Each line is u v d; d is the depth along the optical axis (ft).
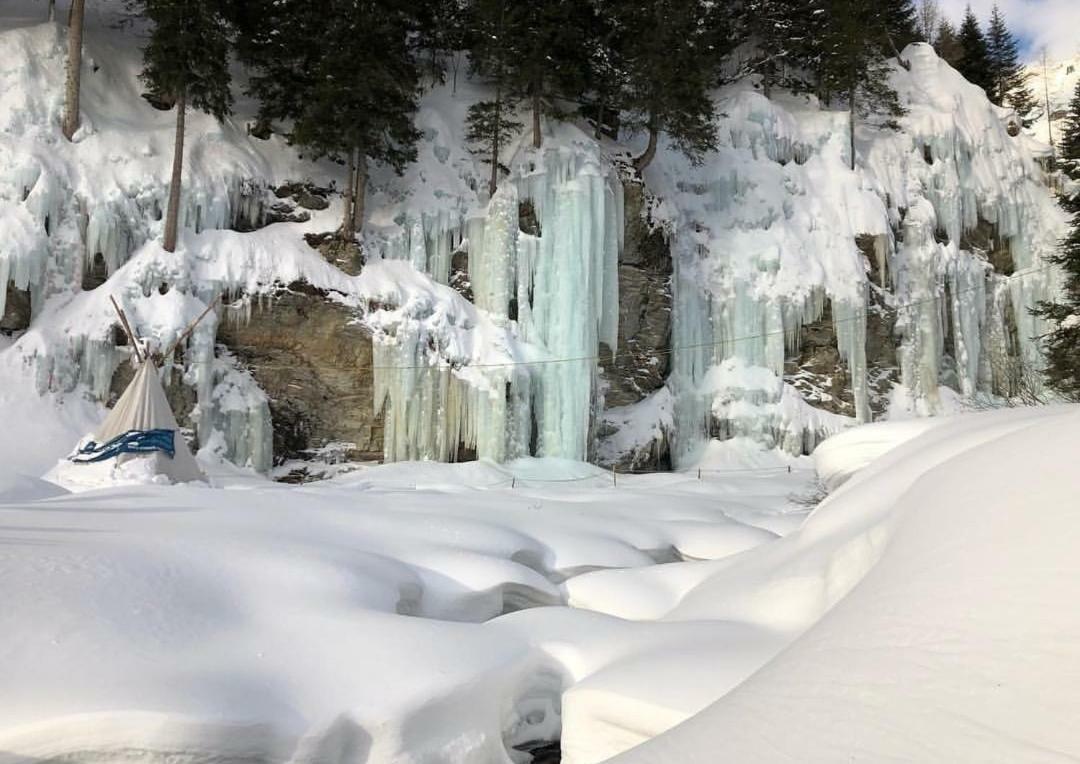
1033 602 8.45
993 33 146.82
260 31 71.87
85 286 60.70
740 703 9.75
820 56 98.68
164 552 21.71
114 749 13.82
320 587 21.75
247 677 16.63
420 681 17.65
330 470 64.18
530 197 74.90
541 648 21.16
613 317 75.97
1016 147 106.11
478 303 73.26
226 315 63.26
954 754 7.07
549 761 20.58
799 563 20.72
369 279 68.90
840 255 86.07
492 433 66.28
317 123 66.90
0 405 53.06
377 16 69.21
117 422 44.57
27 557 19.35
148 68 65.31
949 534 11.28
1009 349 95.09
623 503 47.98
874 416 85.51
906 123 99.60
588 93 83.41
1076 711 6.81
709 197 89.92
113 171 63.36
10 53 65.72
